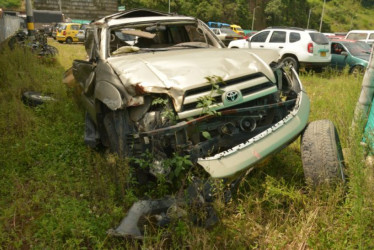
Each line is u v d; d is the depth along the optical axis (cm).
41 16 4388
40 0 6512
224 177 304
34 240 310
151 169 334
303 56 1264
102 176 384
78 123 584
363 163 306
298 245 280
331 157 329
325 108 631
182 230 284
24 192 375
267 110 371
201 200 300
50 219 322
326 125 350
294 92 391
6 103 667
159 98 334
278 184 347
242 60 391
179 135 330
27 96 703
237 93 344
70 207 337
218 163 306
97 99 413
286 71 414
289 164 407
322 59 1276
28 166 451
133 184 362
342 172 334
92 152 460
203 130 342
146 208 304
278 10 10562
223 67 371
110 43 495
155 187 367
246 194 346
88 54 549
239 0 9594
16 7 8694
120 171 345
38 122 596
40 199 368
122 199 349
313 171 334
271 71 375
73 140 518
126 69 382
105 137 442
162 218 296
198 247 272
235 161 310
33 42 1400
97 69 433
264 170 394
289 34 1321
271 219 317
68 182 398
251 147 320
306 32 1289
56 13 4472
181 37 556
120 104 349
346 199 316
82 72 505
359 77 792
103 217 321
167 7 8331
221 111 337
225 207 324
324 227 291
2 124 567
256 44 1412
